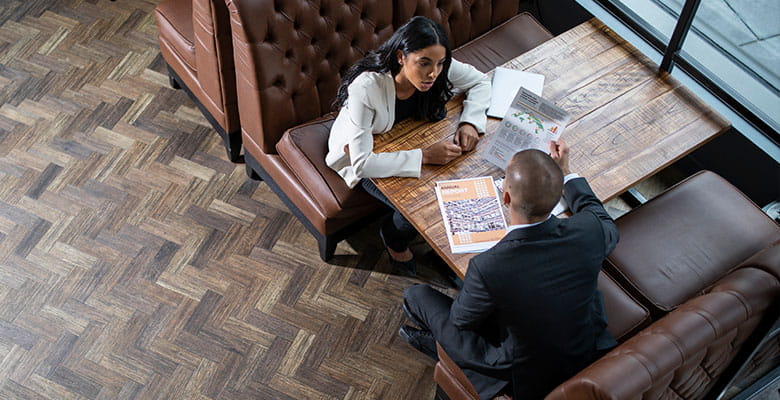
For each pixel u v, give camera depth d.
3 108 3.58
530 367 2.10
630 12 3.49
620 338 2.48
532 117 2.54
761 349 2.41
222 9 2.76
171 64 3.46
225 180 3.43
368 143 2.53
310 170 2.85
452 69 2.68
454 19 3.25
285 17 2.69
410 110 2.66
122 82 3.72
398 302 3.12
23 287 3.06
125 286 3.08
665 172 3.51
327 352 2.97
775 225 2.75
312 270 3.18
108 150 3.48
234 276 3.14
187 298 3.07
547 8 3.90
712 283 2.61
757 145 3.11
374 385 2.90
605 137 2.67
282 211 3.35
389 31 3.03
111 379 2.85
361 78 2.51
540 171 1.96
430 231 2.40
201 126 3.60
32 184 3.35
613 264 2.65
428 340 2.82
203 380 2.87
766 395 2.74
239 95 2.93
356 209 2.87
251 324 3.02
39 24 3.91
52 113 3.58
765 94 3.24
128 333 2.96
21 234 3.20
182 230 3.26
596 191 2.52
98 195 3.33
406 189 2.49
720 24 3.47
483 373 2.25
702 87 3.19
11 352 2.89
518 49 3.33
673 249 2.67
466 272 2.16
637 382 1.77
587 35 3.00
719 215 2.76
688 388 2.12
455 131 2.66
